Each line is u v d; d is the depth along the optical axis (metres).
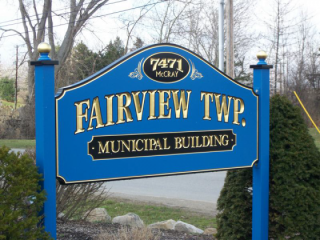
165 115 4.24
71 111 3.71
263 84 4.87
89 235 5.61
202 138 4.46
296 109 5.02
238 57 34.72
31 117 28.36
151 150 4.15
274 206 4.80
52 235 3.50
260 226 4.73
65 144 3.66
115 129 3.95
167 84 4.26
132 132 4.05
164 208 8.84
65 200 6.28
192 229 6.53
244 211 5.02
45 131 3.52
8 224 3.05
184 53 4.37
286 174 4.77
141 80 4.11
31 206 3.27
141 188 11.57
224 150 4.60
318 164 4.85
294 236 4.69
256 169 4.83
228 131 4.63
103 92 3.90
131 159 4.03
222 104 4.61
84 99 3.79
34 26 28.23
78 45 21.31
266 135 4.84
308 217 4.69
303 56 37.38
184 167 4.34
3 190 3.12
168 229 6.62
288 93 34.81
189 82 4.40
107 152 3.90
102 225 6.43
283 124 4.93
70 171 3.69
